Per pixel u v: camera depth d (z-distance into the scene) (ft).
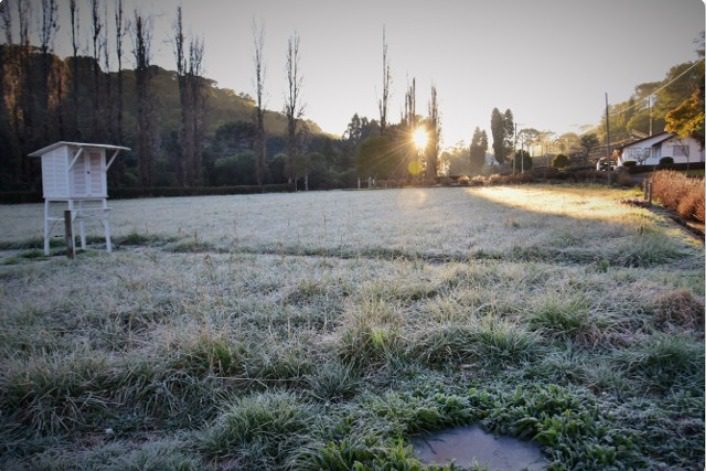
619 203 42.32
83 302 14.53
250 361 9.74
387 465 6.23
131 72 99.81
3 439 7.67
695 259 18.48
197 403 8.68
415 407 7.84
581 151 140.26
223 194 96.17
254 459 6.80
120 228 36.17
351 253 23.17
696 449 6.64
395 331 10.65
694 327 11.17
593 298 12.97
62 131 81.61
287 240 27.17
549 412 7.61
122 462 6.68
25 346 11.19
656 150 97.09
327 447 6.65
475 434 7.38
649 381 8.71
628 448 6.64
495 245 23.02
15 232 35.29
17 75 76.23
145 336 11.79
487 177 104.01
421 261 19.88
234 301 14.16
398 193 76.59
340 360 9.81
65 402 8.48
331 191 99.25
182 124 100.12
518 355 9.84
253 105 120.67
